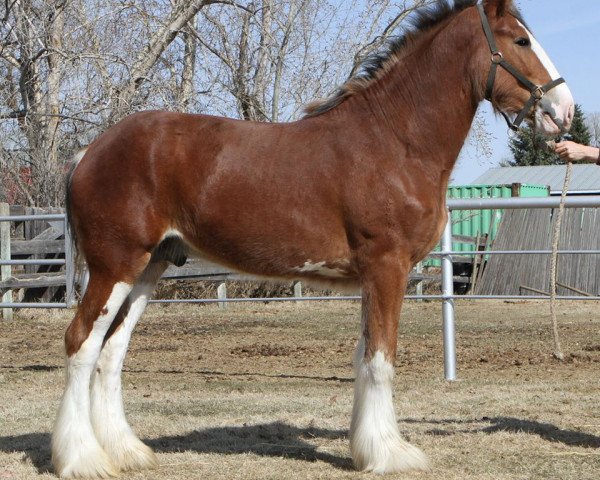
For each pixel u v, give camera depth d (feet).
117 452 19.90
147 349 41.65
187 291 63.52
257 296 66.54
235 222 19.60
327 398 28.63
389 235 19.13
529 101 19.95
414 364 36.37
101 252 19.63
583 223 67.87
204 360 38.22
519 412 25.89
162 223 19.80
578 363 36.24
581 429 23.56
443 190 19.93
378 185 19.13
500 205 30.73
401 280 19.34
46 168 68.90
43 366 35.68
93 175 19.79
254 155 19.69
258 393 29.73
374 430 19.22
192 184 19.67
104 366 20.51
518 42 19.95
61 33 69.00
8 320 52.42
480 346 42.06
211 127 20.08
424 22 20.42
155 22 69.77
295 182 19.45
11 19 71.15
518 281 69.31
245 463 20.33
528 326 50.85
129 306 20.92
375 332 19.26
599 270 66.74
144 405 27.22
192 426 24.35
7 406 27.14
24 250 53.83
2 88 71.56
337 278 20.27
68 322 52.19
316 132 19.84
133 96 67.21
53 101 68.85
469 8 20.20
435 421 24.88
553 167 134.31
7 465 20.29
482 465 19.93
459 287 73.92
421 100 19.76
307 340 44.80
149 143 19.69
